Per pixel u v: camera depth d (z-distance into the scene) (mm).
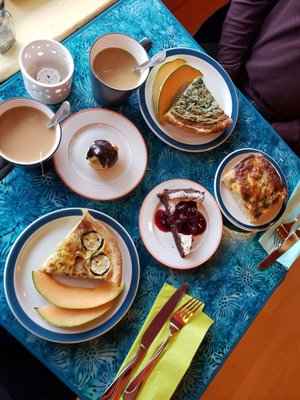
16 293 816
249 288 979
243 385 1667
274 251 1000
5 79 945
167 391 833
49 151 861
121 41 925
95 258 859
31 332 812
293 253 1001
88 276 849
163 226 950
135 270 887
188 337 881
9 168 821
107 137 952
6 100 838
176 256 936
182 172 1010
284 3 1152
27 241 842
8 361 1000
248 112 1095
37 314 822
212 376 903
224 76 1066
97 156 884
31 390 987
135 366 843
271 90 1199
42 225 855
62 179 892
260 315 1738
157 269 932
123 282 875
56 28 1008
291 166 1101
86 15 1033
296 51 1124
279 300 1765
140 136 965
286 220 1041
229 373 1662
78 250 852
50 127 863
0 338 1016
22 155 847
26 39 983
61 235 874
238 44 1210
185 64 1017
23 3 1009
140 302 905
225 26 1229
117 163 945
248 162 1017
